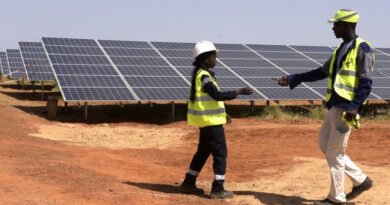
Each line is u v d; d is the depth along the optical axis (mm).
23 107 21969
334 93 6246
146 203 6426
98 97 18281
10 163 8375
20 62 45344
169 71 21844
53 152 10344
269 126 17031
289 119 19078
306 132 15242
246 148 12578
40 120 17906
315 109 20469
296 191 7586
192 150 12438
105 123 17953
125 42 25656
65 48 23281
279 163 10133
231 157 11078
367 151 11797
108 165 9469
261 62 24875
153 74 21250
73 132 15523
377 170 9297
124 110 20922
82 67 21156
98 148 12188
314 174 8961
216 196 6895
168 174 8914
